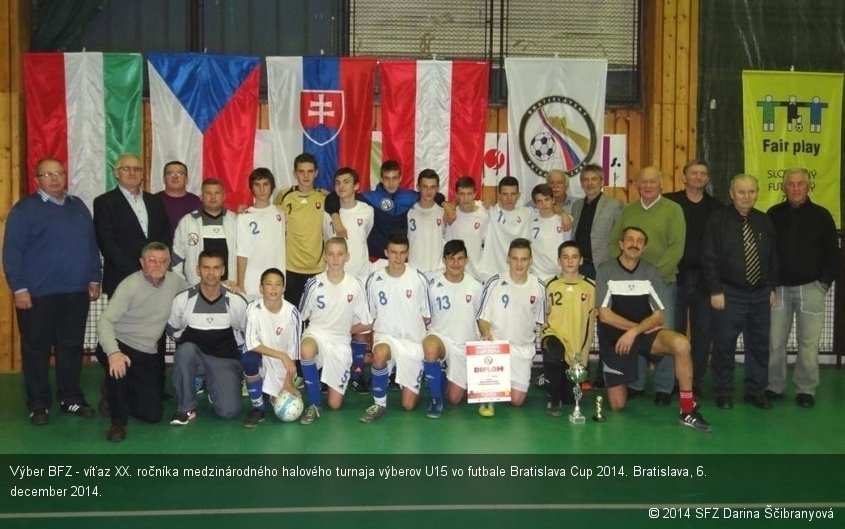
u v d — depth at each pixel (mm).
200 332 6398
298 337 6496
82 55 8453
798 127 9016
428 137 8758
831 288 8906
